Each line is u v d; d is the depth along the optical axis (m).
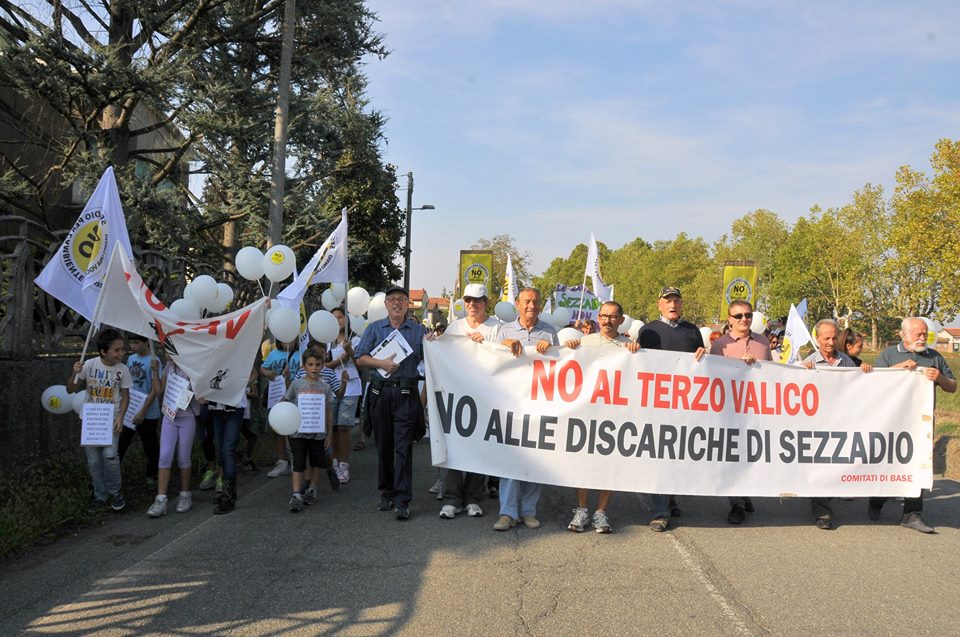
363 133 19.56
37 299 8.27
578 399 6.71
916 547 6.34
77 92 14.07
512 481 6.64
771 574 5.46
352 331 11.41
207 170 18.66
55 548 5.98
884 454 7.06
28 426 7.52
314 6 18.03
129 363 8.12
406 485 6.90
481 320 7.54
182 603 4.75
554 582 5.18
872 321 59.06
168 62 14.67
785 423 6.98
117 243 6.75
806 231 66.94
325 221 18.14
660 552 5.96
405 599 4.82
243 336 7.07
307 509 7.32
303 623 4.43
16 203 15.48
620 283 113.88
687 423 6.79
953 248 26.53
